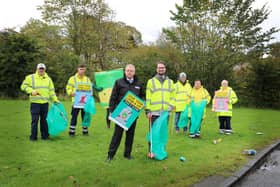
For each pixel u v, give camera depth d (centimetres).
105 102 1202
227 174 663
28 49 2906
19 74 2850
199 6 3225
